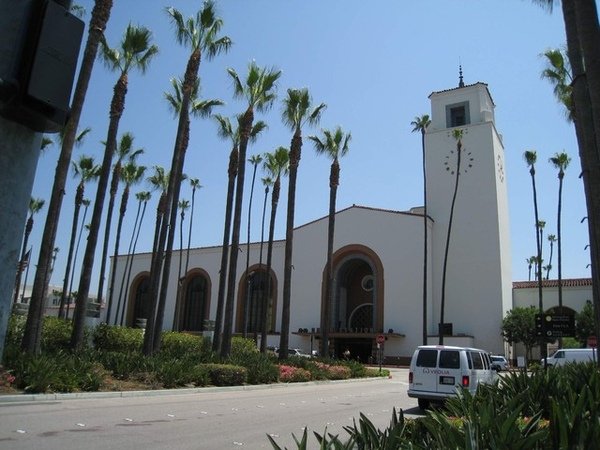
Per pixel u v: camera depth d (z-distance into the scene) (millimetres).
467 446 3900
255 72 28172
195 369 19938
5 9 2201
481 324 51062
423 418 5453
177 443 8891
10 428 9164
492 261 52312
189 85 24328
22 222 2258
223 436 9828
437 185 57188
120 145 39688
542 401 8391
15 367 14047
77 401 13555
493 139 56125
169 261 25531
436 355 16344
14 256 2209
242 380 21922
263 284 62438
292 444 9391
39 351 16422
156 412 12523
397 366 50656
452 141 57656
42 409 11680
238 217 26922
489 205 54062
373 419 13750
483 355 17953
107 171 21312
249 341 35969
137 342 28250
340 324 57344
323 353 34844
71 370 15234
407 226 55344
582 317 46719
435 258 55031
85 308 20188
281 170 40406
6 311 2162
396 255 55094
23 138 2252
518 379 10086
